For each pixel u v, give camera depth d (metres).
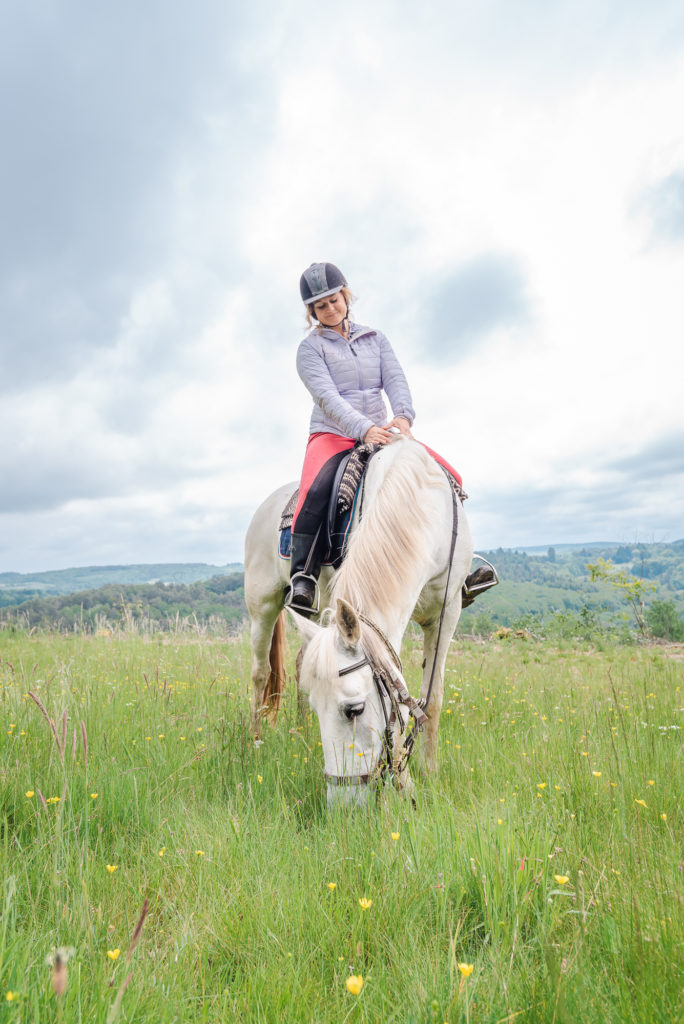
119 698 4.96
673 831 2.61
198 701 5.39
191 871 2.45
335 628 2.92
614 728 3.99
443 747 4.06
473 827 2.52
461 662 9.77
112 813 2.94
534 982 1.64
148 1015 1.62
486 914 2.02
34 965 1.75
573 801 2.95
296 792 3.33
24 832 2.76
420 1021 1.59
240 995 1.75
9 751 3.40
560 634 15.62
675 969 1.67
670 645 14.02
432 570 3.76
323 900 2.15
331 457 4.25
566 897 2.08
